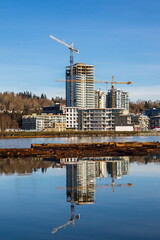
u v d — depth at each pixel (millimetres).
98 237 21797
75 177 43969
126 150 87062
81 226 23859
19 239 21531
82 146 106000
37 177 44125
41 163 61250
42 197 32312
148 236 21922
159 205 29031
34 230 23156
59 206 29000
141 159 68562
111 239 21453
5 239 21578
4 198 32031
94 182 40062
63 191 34969
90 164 59250
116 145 107438
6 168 53719
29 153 80312
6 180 41844
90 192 34312
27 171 50094
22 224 24375
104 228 23406
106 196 32500
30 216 26234
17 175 46031
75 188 36438
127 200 30844
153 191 34594
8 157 73688
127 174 46406
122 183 39344
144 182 39875
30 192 34594
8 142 186500
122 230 22984
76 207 28656
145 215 26188
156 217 25688
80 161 64875
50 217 25938
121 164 59000
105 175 45594
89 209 27984
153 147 97000
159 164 58781
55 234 22375
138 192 34156
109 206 28828
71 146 105875
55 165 57781
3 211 27609
